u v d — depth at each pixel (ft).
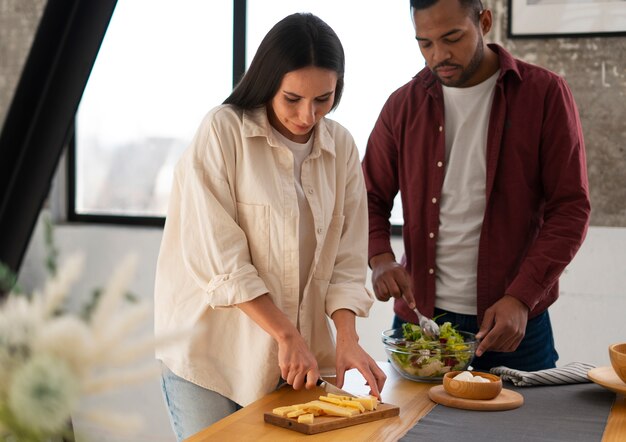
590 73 10.25
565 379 5.79
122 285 1.61
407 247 7.16
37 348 1.59
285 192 5.46
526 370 6.73
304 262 5.68
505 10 10.45
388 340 6.00
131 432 1.61
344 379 5.77
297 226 5.45
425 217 6.97
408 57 11.46
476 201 6.71
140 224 12.95
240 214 5.50
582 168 6.58
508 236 6.64
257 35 12.24
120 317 1.60
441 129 6.82
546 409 5.11
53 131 4.91
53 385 1.55
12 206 4.88
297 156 5.65
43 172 4.92
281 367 5.07
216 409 5.61
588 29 10.19
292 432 4.55
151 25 12.96
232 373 5.59
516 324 6.08
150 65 13.03
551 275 6.28
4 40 12.91
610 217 10.30
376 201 7.36
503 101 6.59
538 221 6.88
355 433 4.55
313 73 5.09
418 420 4.84
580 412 5.03
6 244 4.89
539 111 6.55
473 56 6.40
